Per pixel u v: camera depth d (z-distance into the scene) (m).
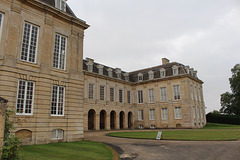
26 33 16.80
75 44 20.64
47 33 18.09
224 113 56.22
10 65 15.09
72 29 20.52
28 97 16.12
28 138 15.56
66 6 21.62
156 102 43.09
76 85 19.84
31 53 16.95
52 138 17.25
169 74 42.62
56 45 19.11
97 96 36.94
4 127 8.02
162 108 42.38
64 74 19.08
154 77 44.72
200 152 12.51
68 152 12.42
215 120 50.94
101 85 38.34
